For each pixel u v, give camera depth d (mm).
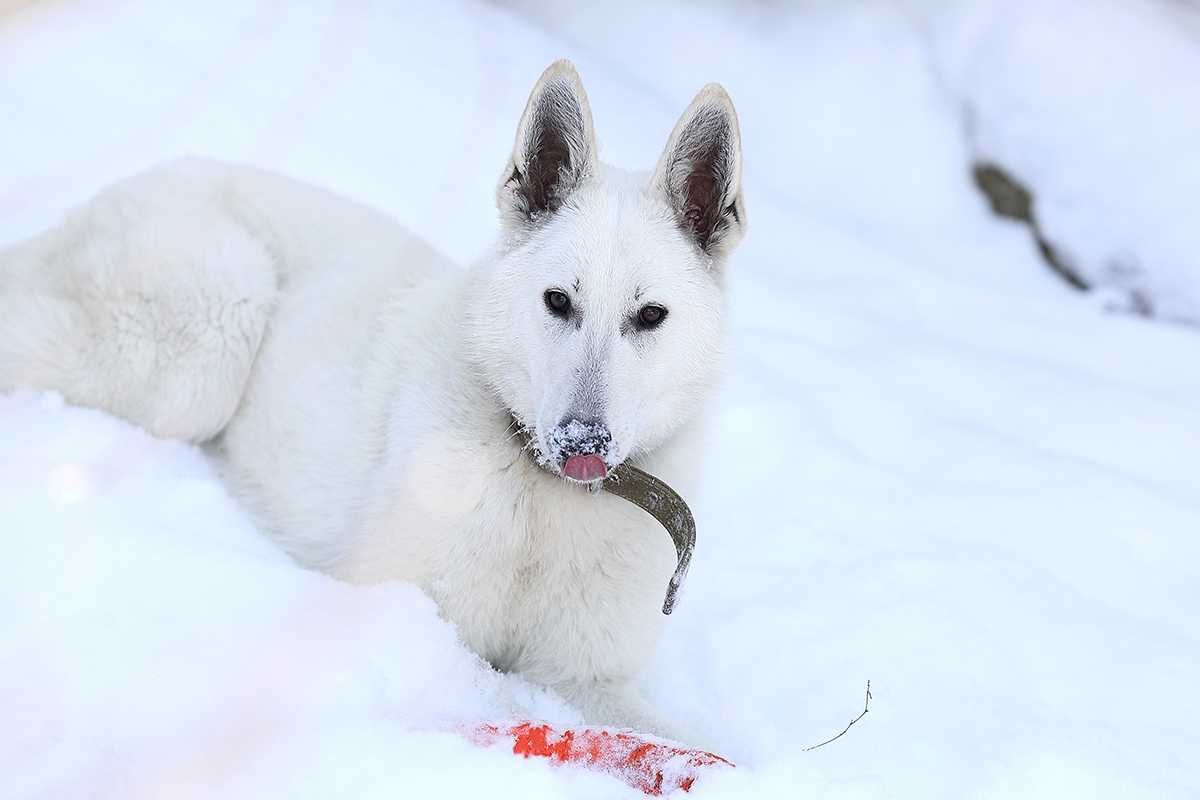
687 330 4062
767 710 4262
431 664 3736
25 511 3842
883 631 4715
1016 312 9047
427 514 3977
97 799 2852
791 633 4672
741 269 8414
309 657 3414
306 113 7750
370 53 8922
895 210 10484
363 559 4086
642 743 3391
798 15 11547
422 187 7625
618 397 3742
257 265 4926
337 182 7430
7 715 3092
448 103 8688
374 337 4621
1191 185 9461
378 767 3006
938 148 10688
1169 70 9938
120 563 3705
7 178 6504
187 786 2869
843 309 8328
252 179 5305
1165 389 8078
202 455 4953
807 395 6910
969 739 4051
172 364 4730
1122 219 9656
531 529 4066
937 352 7844
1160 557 5805
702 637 4648
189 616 3568
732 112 4039
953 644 4684
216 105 7750
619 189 4191
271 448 4730
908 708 4234
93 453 4496
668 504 3885
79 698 3184
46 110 7270
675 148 4113
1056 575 5504
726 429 6266
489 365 4062
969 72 10805
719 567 5152
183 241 4781
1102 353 8523
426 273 4816
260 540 4457
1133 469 6809
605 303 3867
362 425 4418
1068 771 3820
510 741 3285
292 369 4773
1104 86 10039
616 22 11516
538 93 4074
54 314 4684
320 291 4898
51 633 3369
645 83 11117
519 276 4031
